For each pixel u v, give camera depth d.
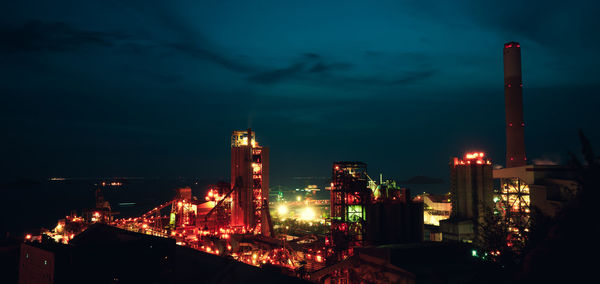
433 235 125.88
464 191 127.19
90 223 151.50
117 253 84.75
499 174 132.88
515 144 183.88
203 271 89.38
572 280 13.96
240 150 151.12
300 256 103.81
